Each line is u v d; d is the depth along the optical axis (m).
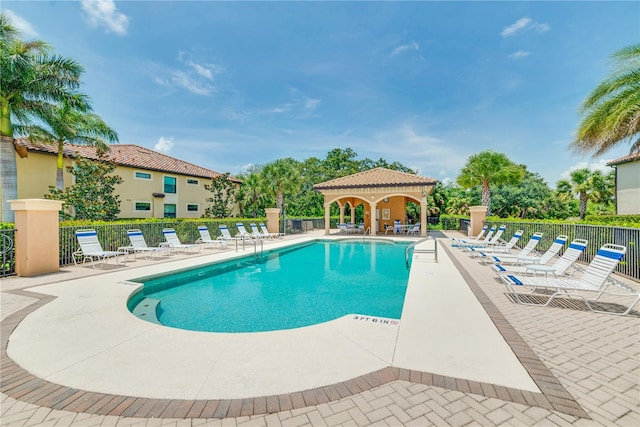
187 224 17.69
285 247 16.23
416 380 3.17
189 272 10.02
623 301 6.10
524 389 3.01
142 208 22.78
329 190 24.17
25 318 5.09
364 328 4.62
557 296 6.45
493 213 35.16
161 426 2.53
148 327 4.70
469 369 3.39
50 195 15.91
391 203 27.09
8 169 13.54
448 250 14.59
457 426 2.50
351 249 16.86
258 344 4.07
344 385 3.09
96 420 2.60
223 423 2.56
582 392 2.96
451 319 5.02
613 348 3.94
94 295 6.51
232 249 15.02
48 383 3.16
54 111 15.09
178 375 3.30
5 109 13.44
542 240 13.70
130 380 3.21
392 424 2.53
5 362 3.61
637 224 9.21
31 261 8.48
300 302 7.29
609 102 9.65
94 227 11.86
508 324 4.79
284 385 3.09
